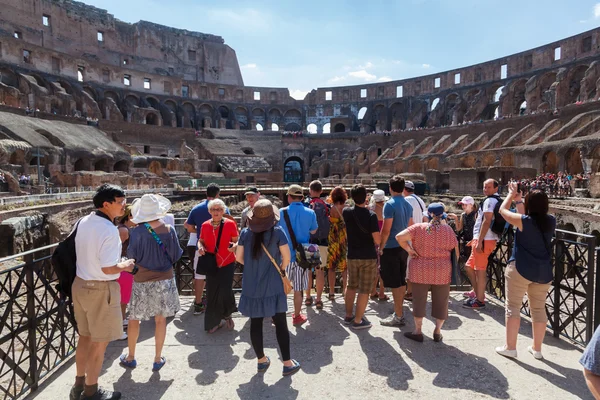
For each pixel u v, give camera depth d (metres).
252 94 77.69
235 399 4.38
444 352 5.41
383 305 7.48
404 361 5.17
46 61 55.66
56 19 64.94
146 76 68.06
